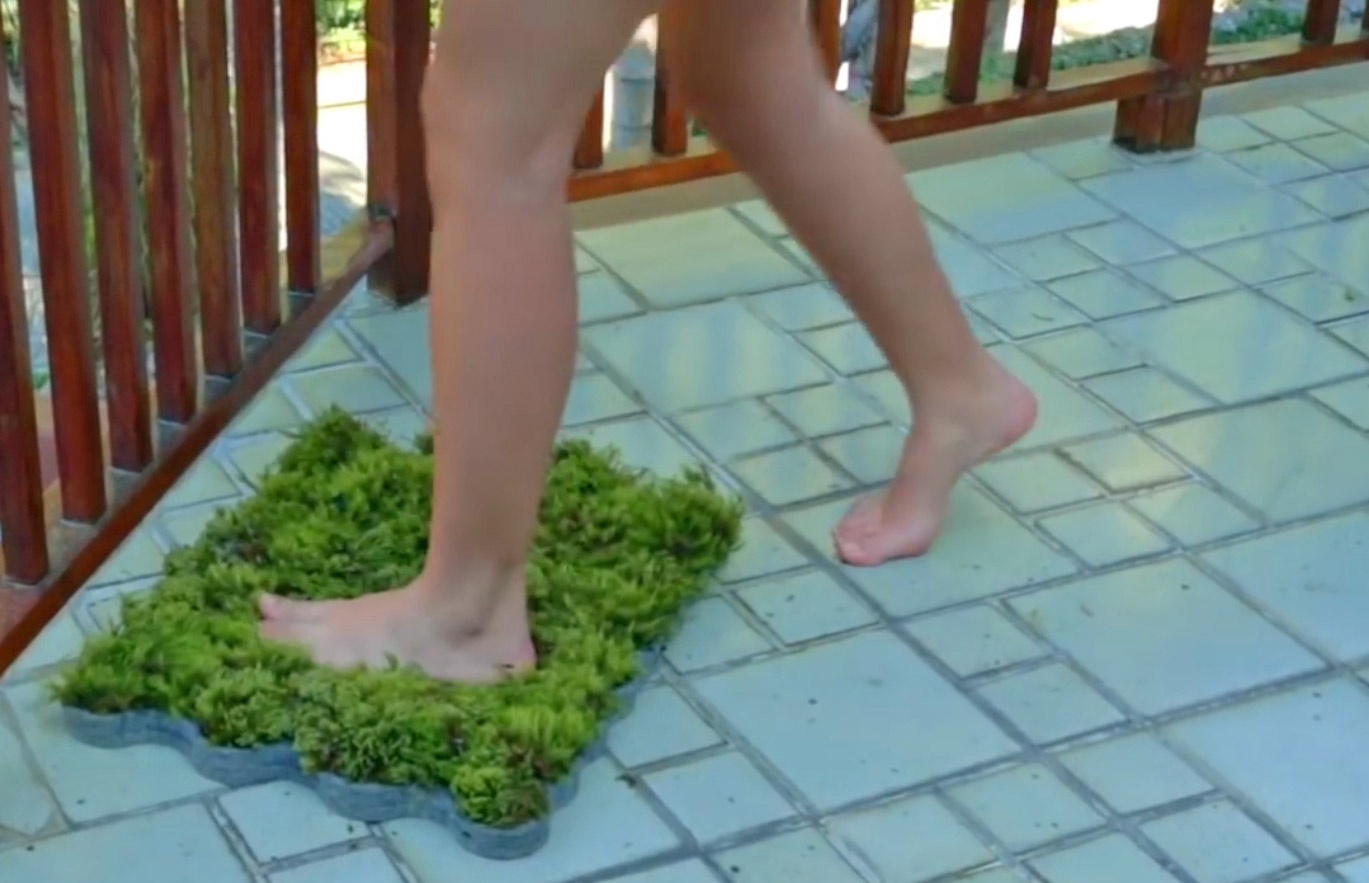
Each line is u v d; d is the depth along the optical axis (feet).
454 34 5.14
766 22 5.98
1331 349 8.42
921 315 6.65
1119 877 5.56
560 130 5.29
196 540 6.76
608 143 10.84
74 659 6.19
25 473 5.69
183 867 5.46
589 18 5.09
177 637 6.02
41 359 9.16
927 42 15.37
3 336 5.48
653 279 8.74
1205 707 6.25
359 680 5.89
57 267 5.77
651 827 5.67
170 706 5.86
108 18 5.80
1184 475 7.47
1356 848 5.72
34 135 5.60
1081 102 9.78
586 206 9.36
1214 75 10.09
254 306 7.28
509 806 5.51
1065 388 8.03
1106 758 6.02
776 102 6.14
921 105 9.42
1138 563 6.94
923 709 6.19
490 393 5.50
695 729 6.06
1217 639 6.57
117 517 6.25
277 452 7.38
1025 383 8.02
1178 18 9.86
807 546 6.96
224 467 7.27
